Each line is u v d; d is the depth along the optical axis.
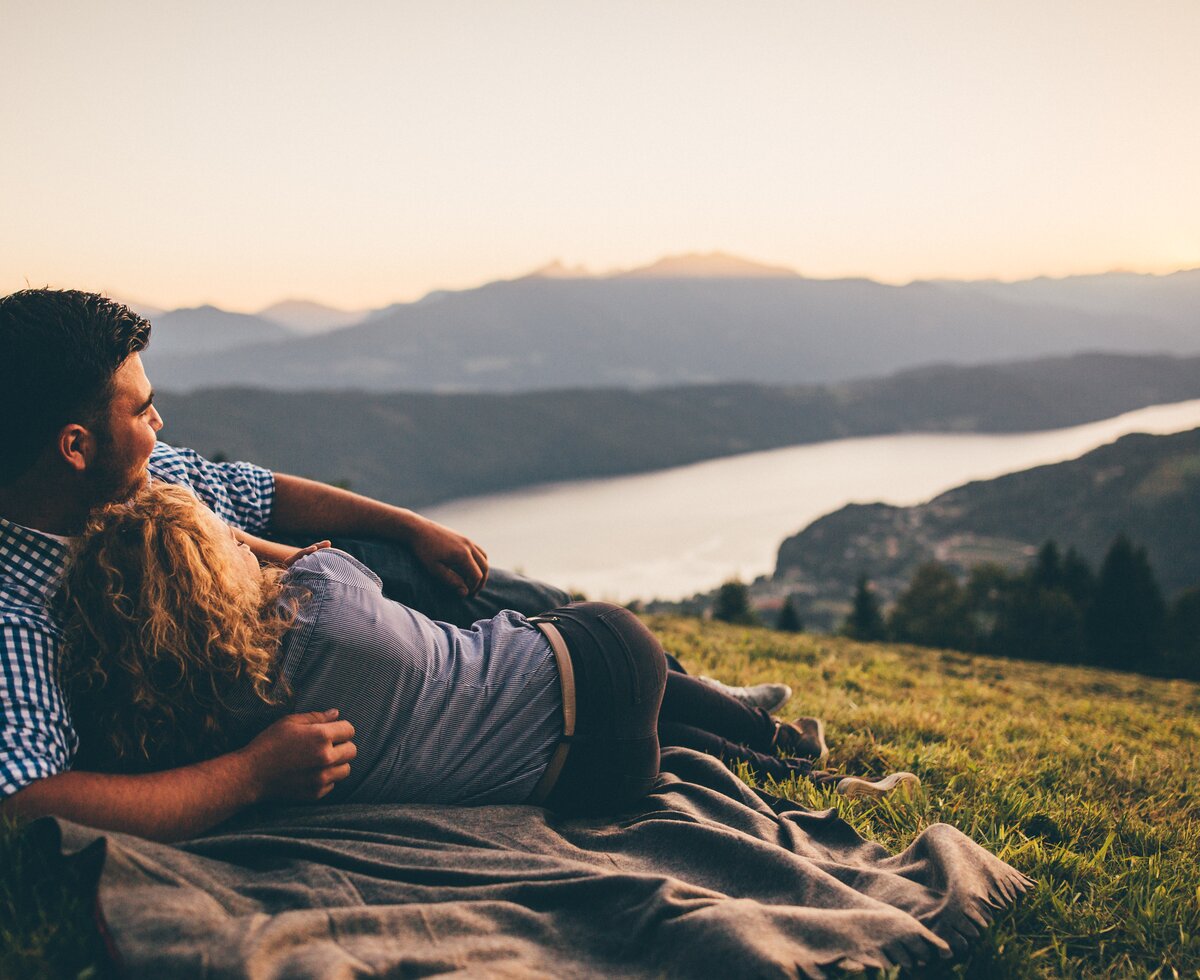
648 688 2.79
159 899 1.86
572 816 2.80
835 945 2.03
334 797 2.49
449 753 2.56
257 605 2.33
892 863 2.60
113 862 1.87
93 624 2.15
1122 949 2.60
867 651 18.27
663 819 2.64
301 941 1.83
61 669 2.19
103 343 2.17
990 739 5.82
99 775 2.10
